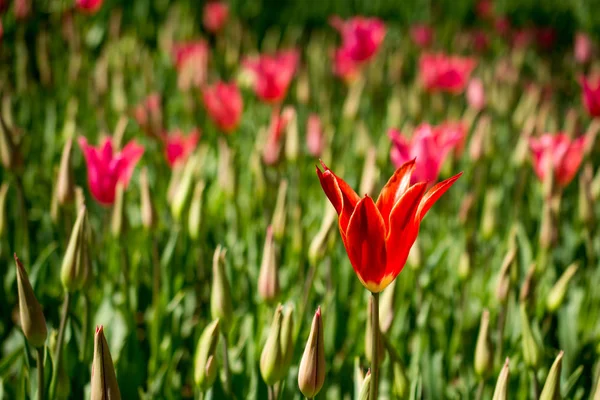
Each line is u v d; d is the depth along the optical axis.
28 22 1.94
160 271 1.23
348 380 1.13
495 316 1.21
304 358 0.94
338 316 1.17
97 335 0.92
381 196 0.91
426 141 1.15
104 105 1.70
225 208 1.36
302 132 1.85
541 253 1.21
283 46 2.68
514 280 1.10
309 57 2.11
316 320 0.93
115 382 0.93
